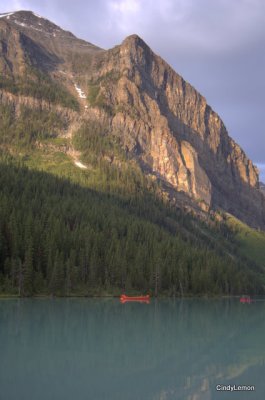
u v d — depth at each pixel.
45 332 83.44
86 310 121.56
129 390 51.72
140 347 75.56
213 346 80.62
